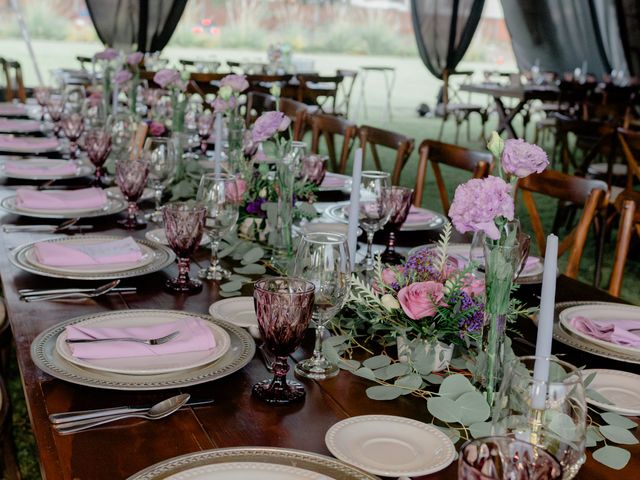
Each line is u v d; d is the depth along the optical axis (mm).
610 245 4855
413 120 11188
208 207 1605
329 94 8125
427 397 1130
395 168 3039
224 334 1235
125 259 1607
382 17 19641
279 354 1080
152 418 1007
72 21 16484
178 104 3227
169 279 1595
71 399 1060
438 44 9727
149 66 6723
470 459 705
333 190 2562
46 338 1195
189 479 828
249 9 18109
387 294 1177
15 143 3066
